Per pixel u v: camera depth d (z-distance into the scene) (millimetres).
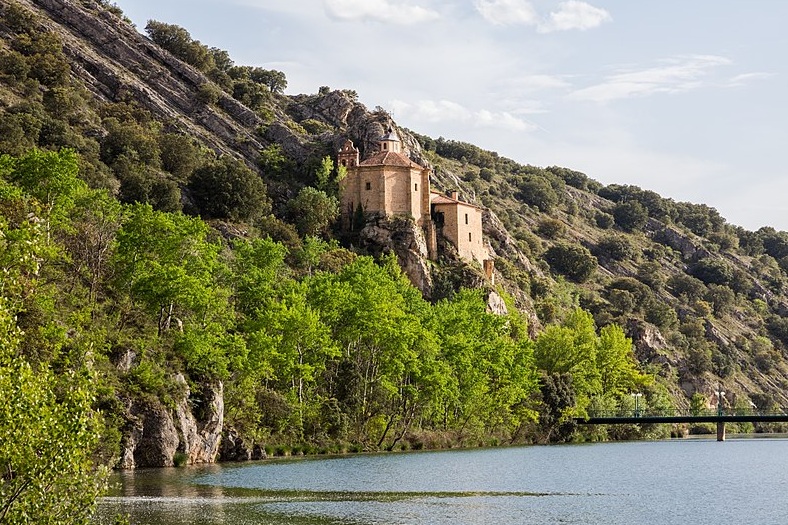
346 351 143250
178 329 119125
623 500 76938
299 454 123125
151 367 104125
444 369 140250
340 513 66875
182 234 121562
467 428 152000
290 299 137500
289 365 125625
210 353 112750
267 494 76750
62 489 38781
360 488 82250
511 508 71000
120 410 96375
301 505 70438
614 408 189375
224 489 79875
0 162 128625
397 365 135375
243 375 120812
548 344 190750
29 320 87500
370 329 136625
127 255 119875
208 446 108312
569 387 175000
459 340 148625
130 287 118250
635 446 164250
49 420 38438
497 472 99750
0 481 38469
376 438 136375
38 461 37844
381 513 67188
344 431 130750
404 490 81375
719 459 129000
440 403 144000
